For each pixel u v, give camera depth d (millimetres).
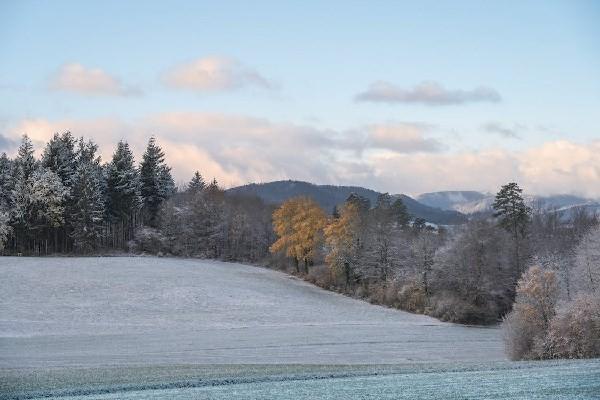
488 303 81625
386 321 74000
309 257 105375
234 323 66375
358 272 95625
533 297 43469
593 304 40406
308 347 50688
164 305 73500
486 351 51000
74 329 58781
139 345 50344
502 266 85125
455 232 91750
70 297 74000
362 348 51062
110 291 78562
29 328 57781
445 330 68062
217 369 34000
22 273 85875
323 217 105500
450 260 84625
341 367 35406
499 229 88438
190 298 78062
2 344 49188
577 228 107750
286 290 92062
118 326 61500
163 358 42594
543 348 41594
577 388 21953
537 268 43969
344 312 78938
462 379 25859
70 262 98625
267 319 69938
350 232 96688
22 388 26281
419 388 23250
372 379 27047
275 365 37438
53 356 43312
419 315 80938
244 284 92625
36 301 70812
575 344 40219
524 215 91938
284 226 106000
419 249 87438
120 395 23797
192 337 55938
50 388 26219
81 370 33469
